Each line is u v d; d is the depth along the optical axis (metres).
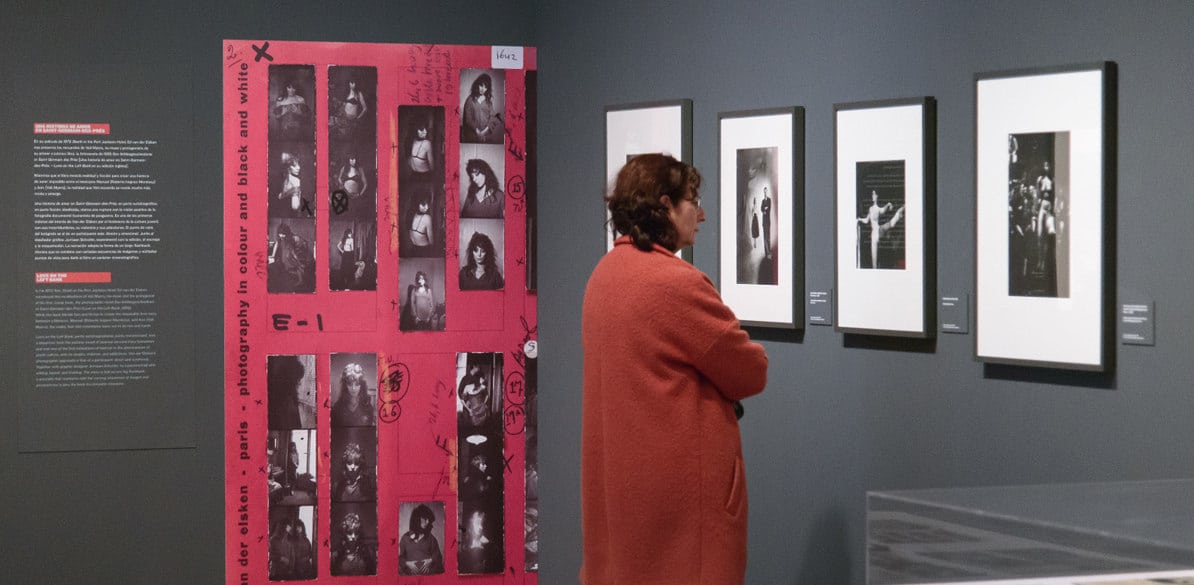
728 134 3.71
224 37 4.39
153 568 4.41
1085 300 2.71
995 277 2.92
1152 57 2.58
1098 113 2.67
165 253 4.37
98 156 4.31
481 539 4.59
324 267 4.46
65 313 4.31
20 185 4.27
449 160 4.51
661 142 3.97
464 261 4.53
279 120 4.43
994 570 2.49
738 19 3.71
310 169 4.44
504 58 4.53
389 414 4.52
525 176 4.55
